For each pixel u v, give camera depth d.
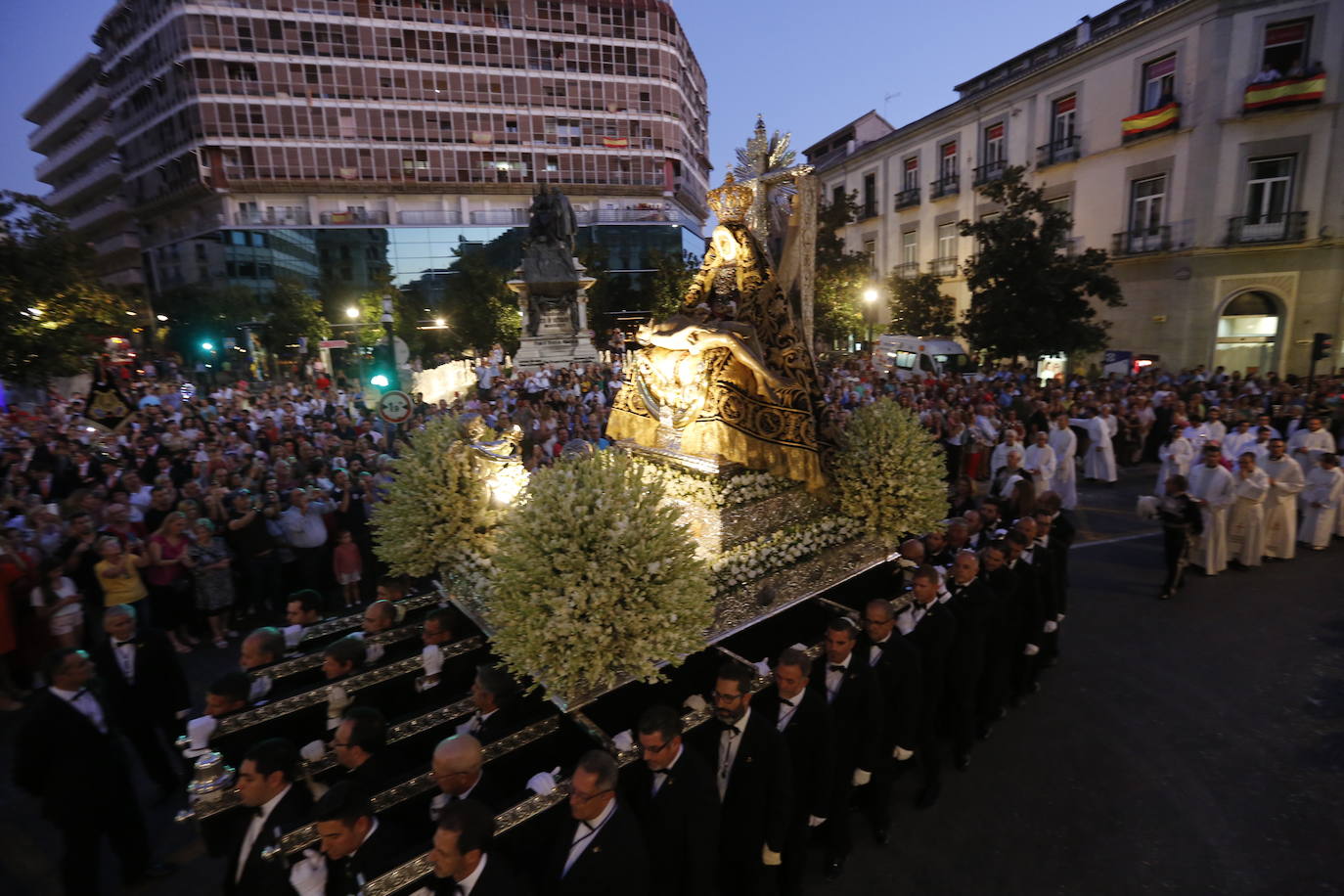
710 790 3.56
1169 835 4.66
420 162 52.28
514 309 37.53
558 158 55.38
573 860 3.18
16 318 20.00
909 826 4.82
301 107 49.44
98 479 11.54
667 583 3.87
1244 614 7.88
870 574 5.85
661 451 5.18
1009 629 5.72
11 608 6.62
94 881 4.25
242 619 8.73
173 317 51.16
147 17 49.97
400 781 3.54
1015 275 21.61
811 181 5.30
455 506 5.45
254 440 14.59
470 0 51.72
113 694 5.04
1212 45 20.55
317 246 50.88
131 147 55.91
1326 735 5.66
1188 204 21.67
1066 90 25.23
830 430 5.51
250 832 3.48
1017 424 11.36
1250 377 18.38
